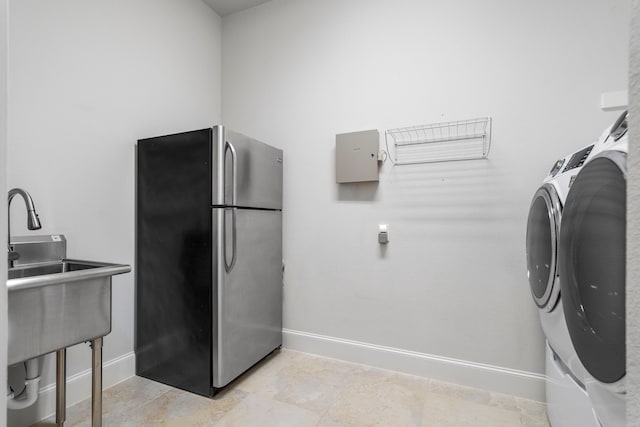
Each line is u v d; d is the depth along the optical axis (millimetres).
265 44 2594
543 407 1702
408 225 2100
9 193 1312
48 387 1613
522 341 1820
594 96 1692
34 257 1529
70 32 1716
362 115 2244
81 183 1767
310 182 2398
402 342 2102
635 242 352
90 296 1303
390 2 2168
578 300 973
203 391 1801
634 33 357
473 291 1932
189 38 2479
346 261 2273
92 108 1822
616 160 766
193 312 1834
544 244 1318
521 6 1834
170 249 1916
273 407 1701
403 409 1686
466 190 1954
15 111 1500
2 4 589
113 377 1922
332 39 2352
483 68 1918
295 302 2426
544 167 1783
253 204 2043
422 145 2068
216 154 1767
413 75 2096
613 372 768
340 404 1729
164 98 2271
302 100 2447
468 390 1871
